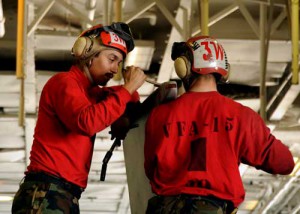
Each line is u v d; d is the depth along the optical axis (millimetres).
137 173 5934
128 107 6000
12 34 14625
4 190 22109
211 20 12961
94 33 5762
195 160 5234
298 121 17750
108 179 21375
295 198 23922
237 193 5188
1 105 17000
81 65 5746
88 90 5746
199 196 5148
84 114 5289
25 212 5430
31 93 16234
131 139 6047
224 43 14859
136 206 5938
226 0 14031
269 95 17047
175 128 5371
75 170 5562
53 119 5590
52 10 14055
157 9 14047
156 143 5422
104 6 12555
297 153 19344
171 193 5211
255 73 16312
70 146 5562
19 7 11633
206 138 5289
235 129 5309
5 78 15633
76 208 5547
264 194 22844
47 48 14883
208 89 5500
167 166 5297
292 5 11039
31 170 5562
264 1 12844
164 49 15133
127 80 5527
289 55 15336
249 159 5340
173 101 5512
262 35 13312
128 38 5812
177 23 13070
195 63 5492
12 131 17969
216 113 5359
